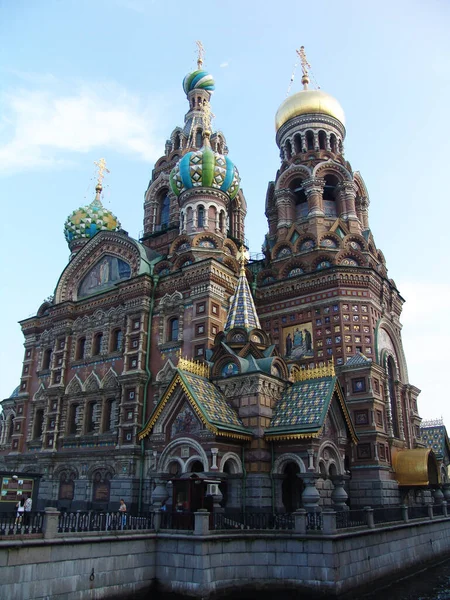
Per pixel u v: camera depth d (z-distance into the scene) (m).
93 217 62.47
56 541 19.84
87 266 50.97
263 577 23.06
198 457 27.12
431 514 35.38
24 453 48.34
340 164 51.88
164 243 54.84
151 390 40.66
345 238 46.25
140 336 42.12
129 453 38.34
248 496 28.05
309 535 22.89
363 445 37.06
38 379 50.84
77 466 42.38
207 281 40.47
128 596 21.91
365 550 25.27
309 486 27.23
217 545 22.62
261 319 45.66
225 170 49.38
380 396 39.06
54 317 49.75
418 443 45.06
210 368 32.41
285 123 55.53
